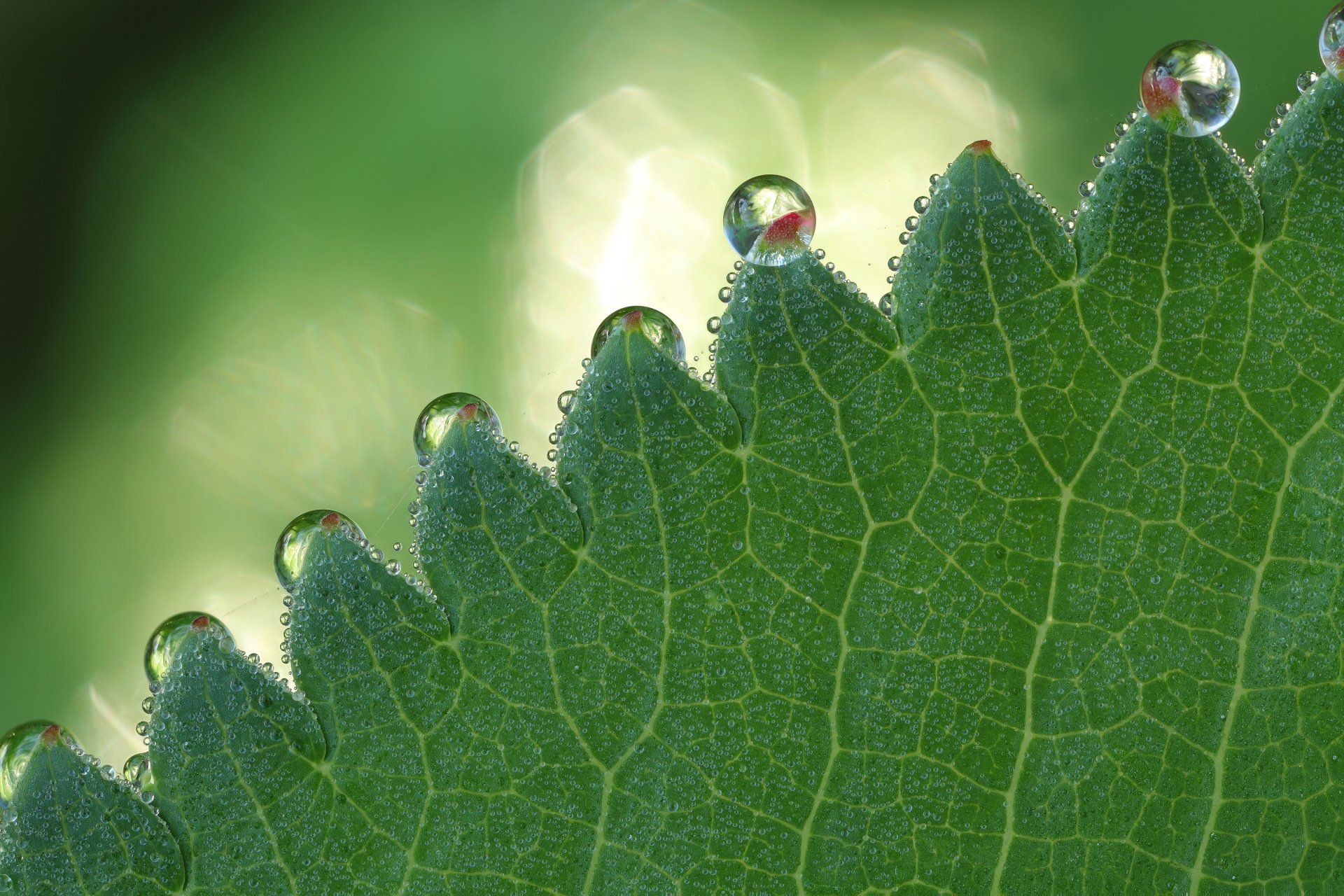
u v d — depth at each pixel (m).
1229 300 0.11
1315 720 0.11
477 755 0.11
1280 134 0.11
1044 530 0.11
